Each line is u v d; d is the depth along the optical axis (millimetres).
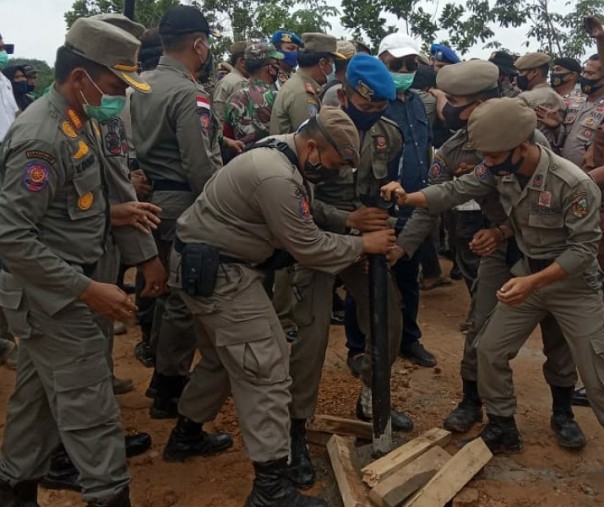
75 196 2586
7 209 2402
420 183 4574
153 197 3715
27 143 2414
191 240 2930
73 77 2510
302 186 2816
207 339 3186
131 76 2543
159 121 3580
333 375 4543
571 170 3055
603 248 4242
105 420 2627
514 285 3061
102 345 2662
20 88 6781
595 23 3922
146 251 3074
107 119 2619
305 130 2846
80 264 2650
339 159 2807
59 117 2510
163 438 3686
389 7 10953
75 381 2570
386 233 3090
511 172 3088
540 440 3691
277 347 2893
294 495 2902
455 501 3025
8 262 2447
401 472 3105
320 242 2854
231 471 3369
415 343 4762
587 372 3227
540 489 3227
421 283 6531
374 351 3297
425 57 6520
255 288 2896
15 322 2559
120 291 2615
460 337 5301
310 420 3637
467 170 3670
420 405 4113
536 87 5539
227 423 3861
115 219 2988
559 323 3297
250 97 5621
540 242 3203
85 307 2600
